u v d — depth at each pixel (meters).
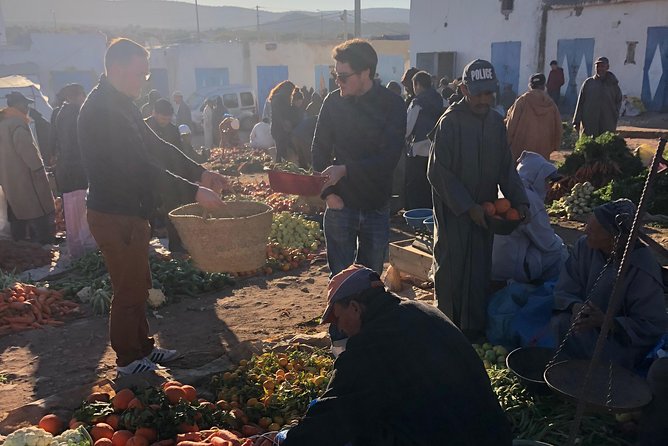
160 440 3.79
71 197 8.28
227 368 4.97
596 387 3.84
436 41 29.48
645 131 17.59
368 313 2.76
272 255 8.20
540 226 5.77
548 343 4.84
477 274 5.10
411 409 2.57
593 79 12.27
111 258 4.52
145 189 4.47
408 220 7.14
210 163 17.36
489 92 4.78
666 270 4.36
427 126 9.30
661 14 21.31
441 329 2.69
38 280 7.72
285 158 14.23
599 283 4.30
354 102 4.82
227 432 3.77
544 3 24.53
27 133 8.94
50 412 4.11
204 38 56.50
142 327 4.90
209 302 6.83
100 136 4.29
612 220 4.18
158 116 8.65
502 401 4.12
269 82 38.59
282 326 6.11
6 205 9.20
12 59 29.83
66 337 5.97
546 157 10.02
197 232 4.32
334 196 4.93
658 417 3.57
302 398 4.34
